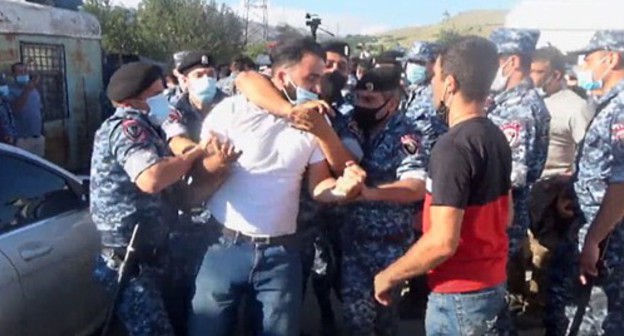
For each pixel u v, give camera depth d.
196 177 3.27
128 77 3.36
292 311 3.23
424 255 2.72
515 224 4.20
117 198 3.40
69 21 13.38
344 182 3.14
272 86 3.18
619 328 3.66
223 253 3.22
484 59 2.77
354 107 3.69
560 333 4.24
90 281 4.23
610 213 3.50
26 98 10.83
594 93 4.91
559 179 4.30
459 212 2.67
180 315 3.70
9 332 3.57
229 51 34.69
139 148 3.26
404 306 5.26
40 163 4.18
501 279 2.90
